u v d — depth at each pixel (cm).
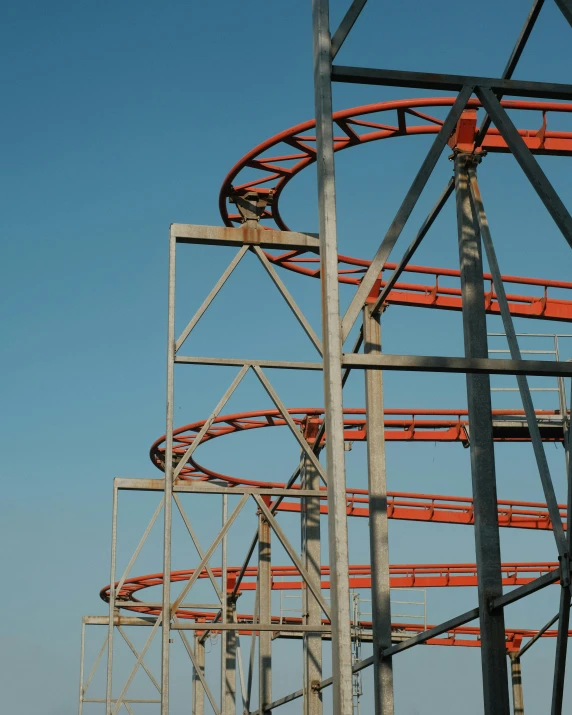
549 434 3198
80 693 4900
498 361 1191
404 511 4075
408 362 1180
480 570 1706
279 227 2739
